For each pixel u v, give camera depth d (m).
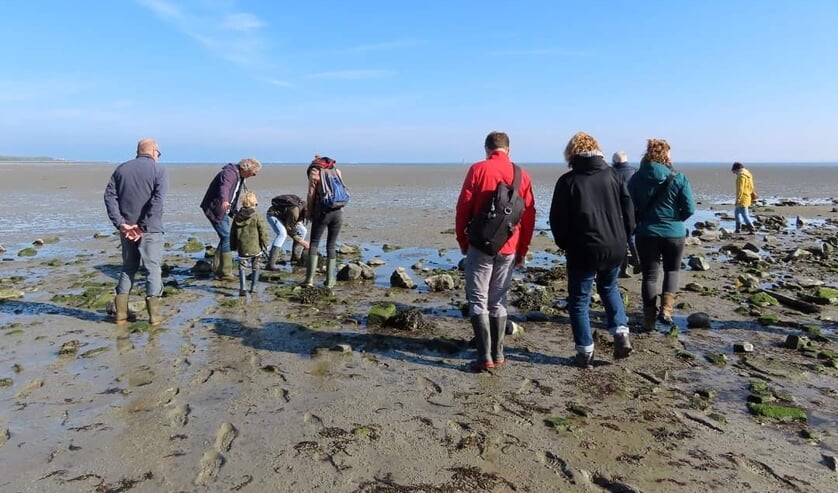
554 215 5.55
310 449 4.12
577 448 4.19
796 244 14.69
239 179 9.80
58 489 3.61
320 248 13.30
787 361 6.01
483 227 5.35
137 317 7.39
